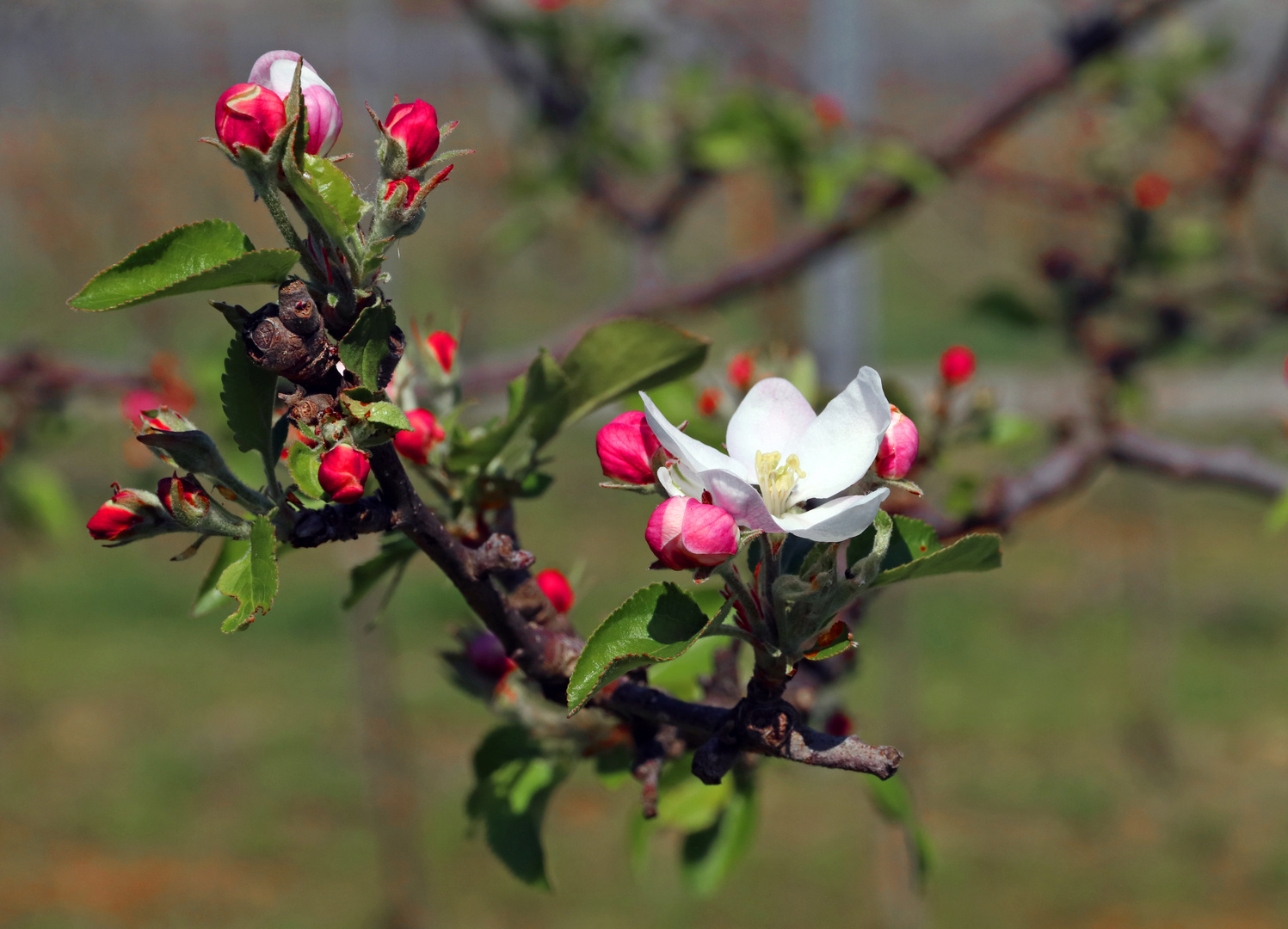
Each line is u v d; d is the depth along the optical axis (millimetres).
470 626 2016
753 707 1337
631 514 15352
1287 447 3338
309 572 14211
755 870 8344
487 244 5766
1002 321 4289
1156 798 9211
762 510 1204
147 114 13203
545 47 4758
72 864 8727
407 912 6719
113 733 10602
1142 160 4891
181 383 3859
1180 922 7695
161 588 13805
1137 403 3910
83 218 12781
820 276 4723
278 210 1170
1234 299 4312
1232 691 10875
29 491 4383
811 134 4242
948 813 9117
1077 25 3889
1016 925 7691
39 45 11281
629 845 2221
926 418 2803
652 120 4879
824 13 4762
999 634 12234
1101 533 14094
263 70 1224
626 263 17797
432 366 1862
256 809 9273
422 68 14641
